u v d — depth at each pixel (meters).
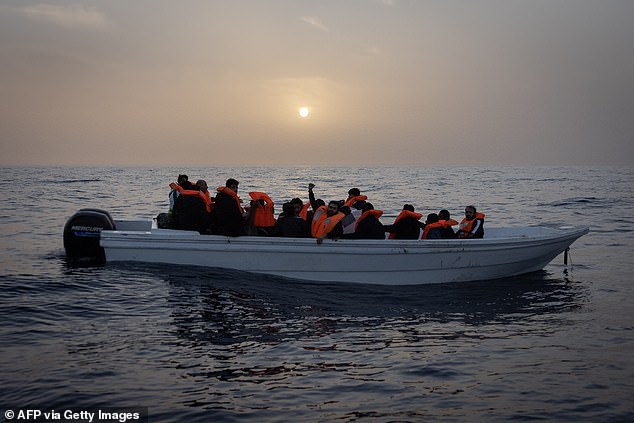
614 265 12.50
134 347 6.50
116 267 10.11
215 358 6.23
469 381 5.72
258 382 5.61
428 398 5.31
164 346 6.56
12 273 10.13
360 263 9.82
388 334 7.26
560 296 9.52
